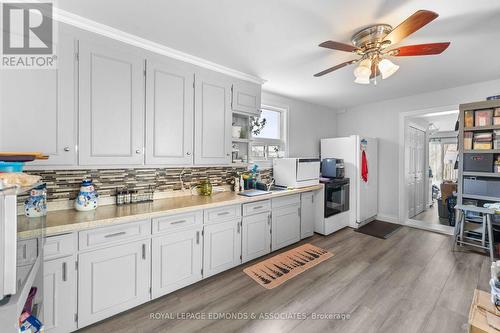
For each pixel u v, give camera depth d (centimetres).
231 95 266
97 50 175
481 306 127
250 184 321
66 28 162
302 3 155
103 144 178
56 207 183
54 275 144
